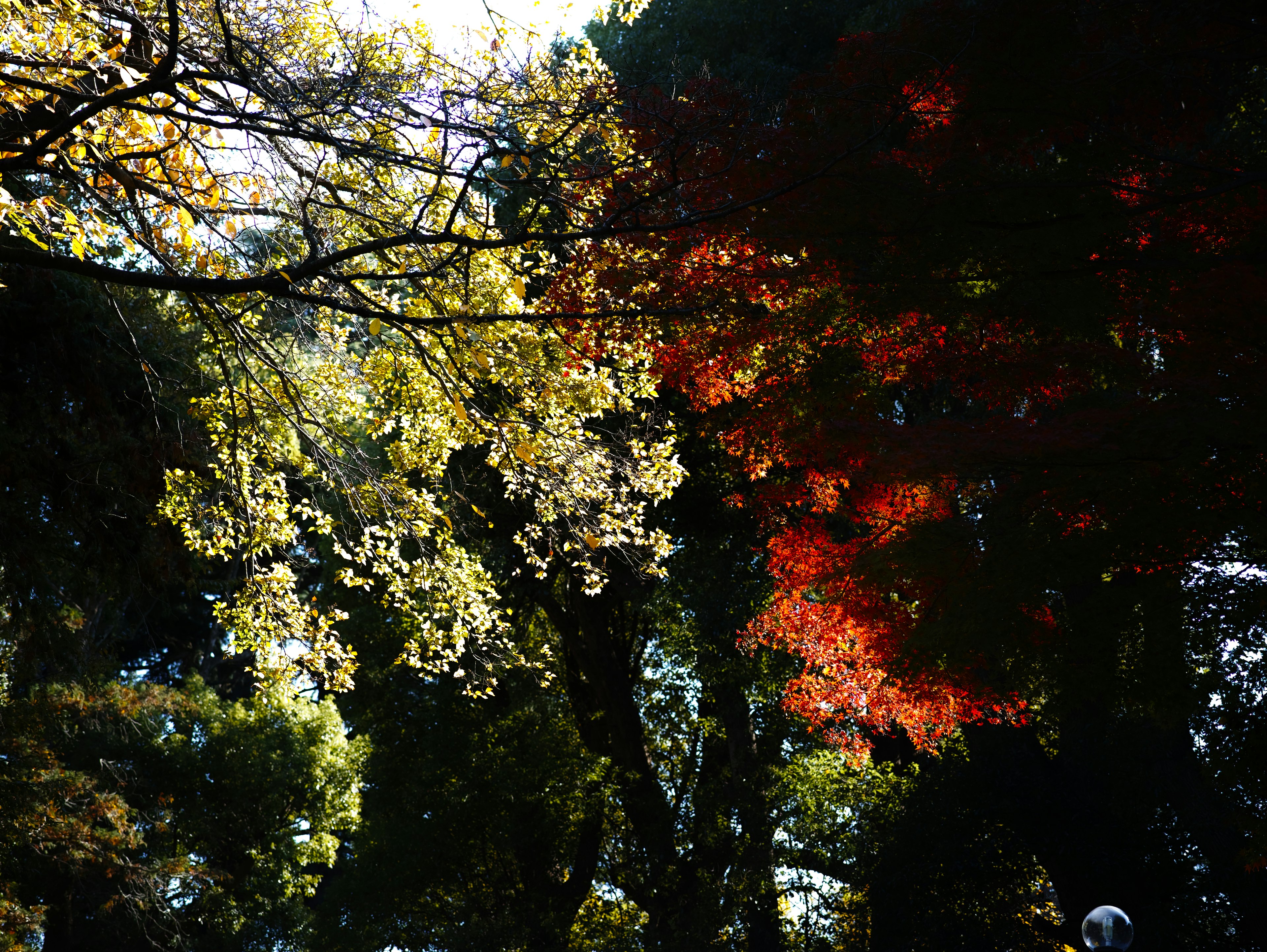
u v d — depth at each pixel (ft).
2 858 55.72
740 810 53.31
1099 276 24.53
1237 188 22.91
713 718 60.75
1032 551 22.15
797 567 36.19
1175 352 24.18
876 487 31.40
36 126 19.56
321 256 21.71
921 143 27.55
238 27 22.00
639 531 29.94
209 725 78.28
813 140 25.21
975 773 42.73
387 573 31.04
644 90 26.40
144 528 37.63
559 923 53.88
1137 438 21.70
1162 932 37.14
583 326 26.00
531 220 23.30
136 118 19.94
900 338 28.07
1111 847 39.32
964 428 25.39
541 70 23.06
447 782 56.70
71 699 58.54
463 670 31.86
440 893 55.83
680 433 48.78
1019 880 42.27
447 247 25.53
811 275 25.48
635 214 21.08
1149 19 23.53
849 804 52.26
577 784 55.83
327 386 34.12
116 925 68.54
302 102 19.81
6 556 36.17
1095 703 29.96
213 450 37.29
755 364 30.89
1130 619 22.45
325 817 79.77
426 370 29.55
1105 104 24.36
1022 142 25.86
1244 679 23.70
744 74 49.80
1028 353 26.73
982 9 23.11
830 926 51.96
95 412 35.73
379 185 25.09
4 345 34.04
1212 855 38.52
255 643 29.96
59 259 17.99
